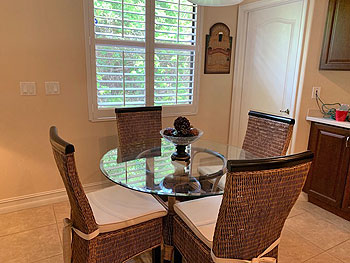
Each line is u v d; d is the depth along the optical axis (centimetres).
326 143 257
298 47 274
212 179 169
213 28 316
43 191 259
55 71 242
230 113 359
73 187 127
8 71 225
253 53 330
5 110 230
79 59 249
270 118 223
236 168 101
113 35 259
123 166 187
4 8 214
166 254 180
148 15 271
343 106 254
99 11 249
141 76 281
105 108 271
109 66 262
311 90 276
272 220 123
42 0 226
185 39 303
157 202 174
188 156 207
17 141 239
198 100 327
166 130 192
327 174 258
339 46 247
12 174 243
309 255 198
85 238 140
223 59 334
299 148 285
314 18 257
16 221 231
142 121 255
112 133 280
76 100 256
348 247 208
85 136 268
